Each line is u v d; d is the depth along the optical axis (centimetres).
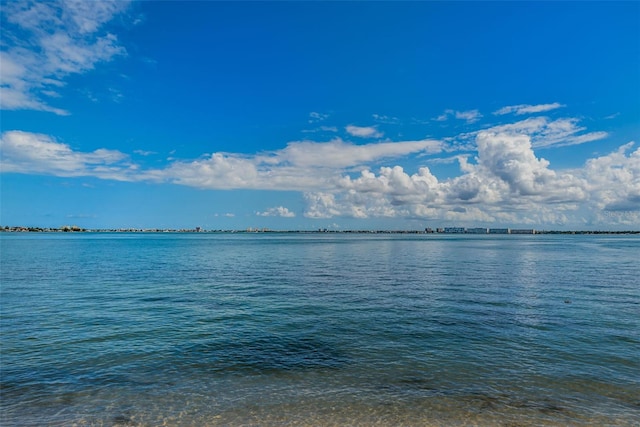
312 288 2945
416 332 1689
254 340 1589
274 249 9569
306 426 947
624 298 2450
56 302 2380
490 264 5084
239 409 1027
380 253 7919
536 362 1325
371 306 2242
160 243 13500
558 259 5984
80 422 968
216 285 3117
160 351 1458
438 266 4822
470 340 1567
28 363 1332
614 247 10875
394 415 993
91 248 9444
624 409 1014
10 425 952
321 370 1274
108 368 1293
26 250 8312
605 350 1437
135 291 2812
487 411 1009
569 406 1031
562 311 2077
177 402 1065
